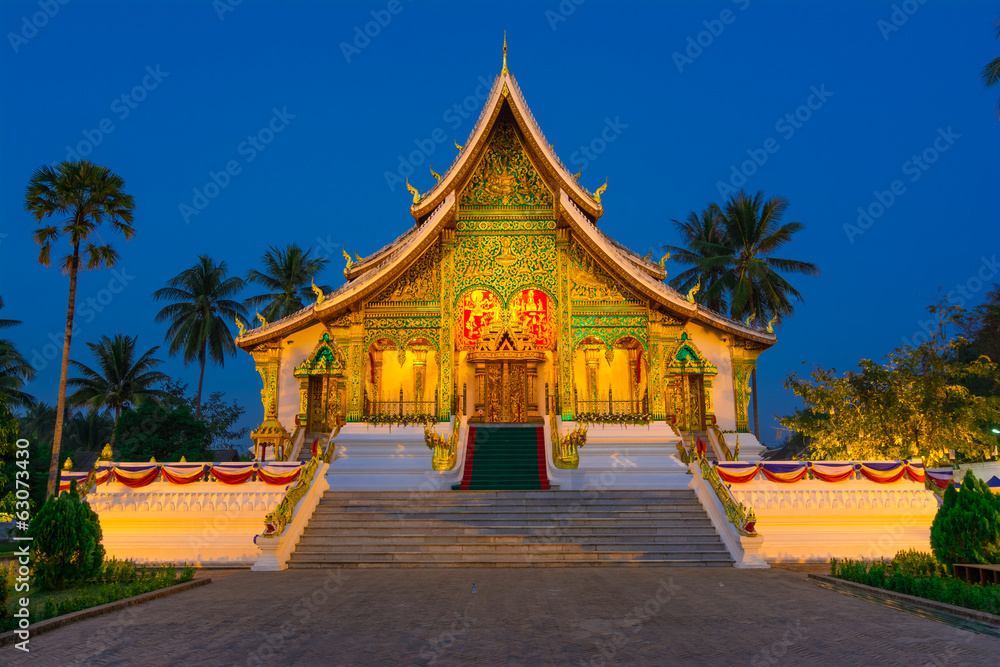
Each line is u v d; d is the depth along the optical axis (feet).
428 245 80.18
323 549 52.95
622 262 78.38
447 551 52.34
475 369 91.25
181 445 110.32
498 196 83.35
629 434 75.05
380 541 53.83
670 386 89.56
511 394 87.97
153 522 55.72
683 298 78.38
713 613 31.37
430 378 91.20
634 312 80.02
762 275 124.26
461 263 81.71
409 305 80.53
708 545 53.31
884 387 70.64
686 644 25.26
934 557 42.19
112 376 159.43
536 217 82.74
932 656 23.41
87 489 56.49
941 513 40.01
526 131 82.43
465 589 39.27
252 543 54.60
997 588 32.63
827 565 51.98
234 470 58.65
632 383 91.40
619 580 42.96
